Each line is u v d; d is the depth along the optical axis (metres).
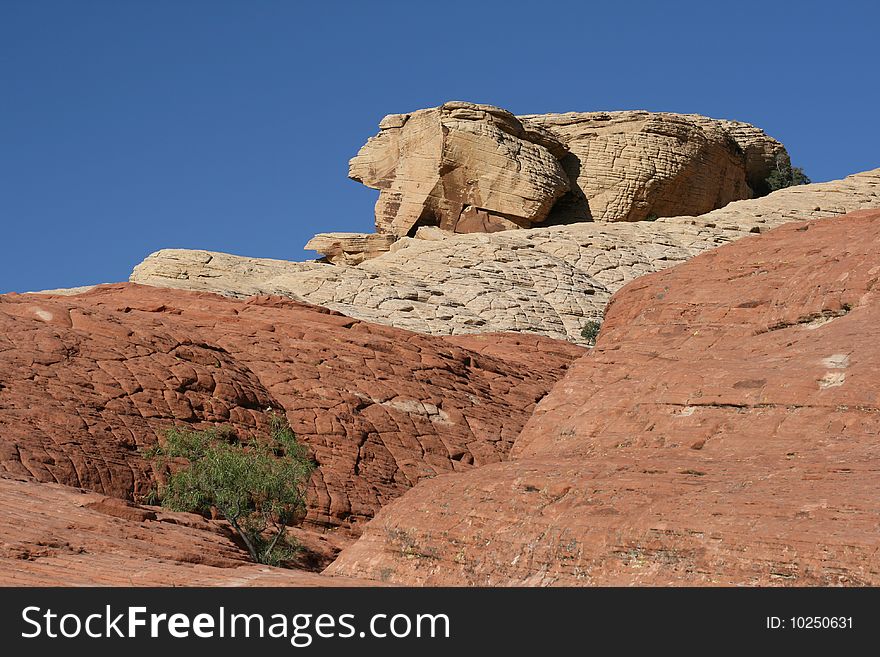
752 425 19.44
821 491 15.87
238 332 38.84
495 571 18.03
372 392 37.94
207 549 22.12
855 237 25.03
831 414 18.80
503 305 69.31
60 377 31.23
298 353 38.41
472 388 41.50
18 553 18.81
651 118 102.25
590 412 22.48
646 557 16.23
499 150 95.75
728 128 110.12
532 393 43.38
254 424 34.03
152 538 22.00
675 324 25.89
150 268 81.69
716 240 83.81
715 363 22.03
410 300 69.06
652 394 21.61
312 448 34.50
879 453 17.22
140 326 35.31
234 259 84.44
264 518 29.41
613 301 28.97
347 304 68.12
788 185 110.94
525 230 83.81
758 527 15.45
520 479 19.22
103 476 28.73
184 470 29.58
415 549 19.44
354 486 33.53
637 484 17.72
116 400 31.55
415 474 35.47
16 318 33.47
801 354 21.14
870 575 14.03
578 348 51.28
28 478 26.73
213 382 34.16
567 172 102.50
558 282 73.88
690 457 19.22
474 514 19.08
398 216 98.94
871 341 20.48
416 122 100.12
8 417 28.86
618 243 81.62
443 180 96.75
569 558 17.08
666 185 101.75
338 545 30.92
